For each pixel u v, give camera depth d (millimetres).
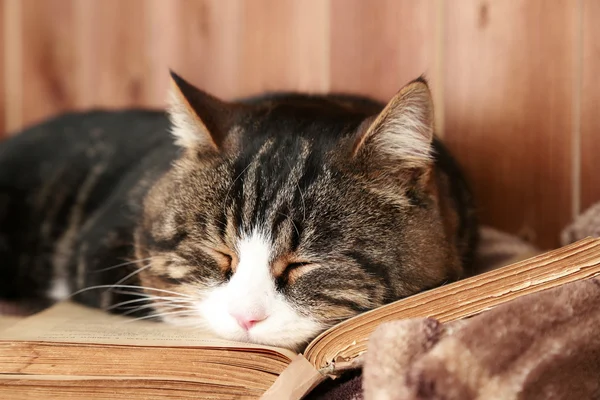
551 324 490
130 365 500
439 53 724
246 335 551
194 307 573
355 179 564
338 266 554
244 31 772
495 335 485
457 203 632
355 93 733
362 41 744
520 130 709
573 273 504
